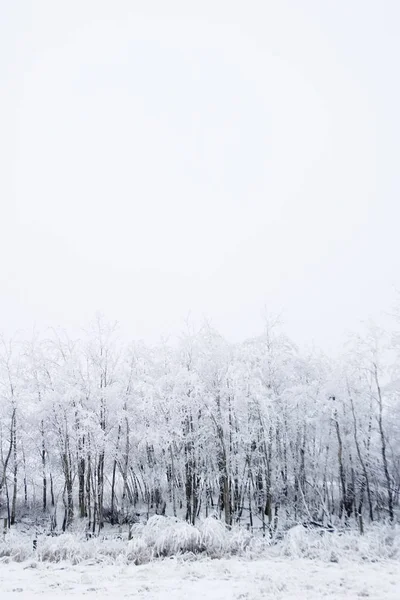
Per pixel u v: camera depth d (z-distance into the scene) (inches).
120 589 444.8
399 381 821.9
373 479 869.2
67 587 452.4
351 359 805.9
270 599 405.4
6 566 554.6
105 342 904.3
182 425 821.9
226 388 785.6
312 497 863.1
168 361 931.3
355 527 744.3
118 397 860.0
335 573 502.6
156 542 617.6
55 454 892.6
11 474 911.7
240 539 633.6
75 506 933.2
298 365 903.1
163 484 874.1
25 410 880.3
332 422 853.8
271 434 825.5
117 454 842.8
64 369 852.6
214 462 839.7
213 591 434.3
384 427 887.7
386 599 405.4
